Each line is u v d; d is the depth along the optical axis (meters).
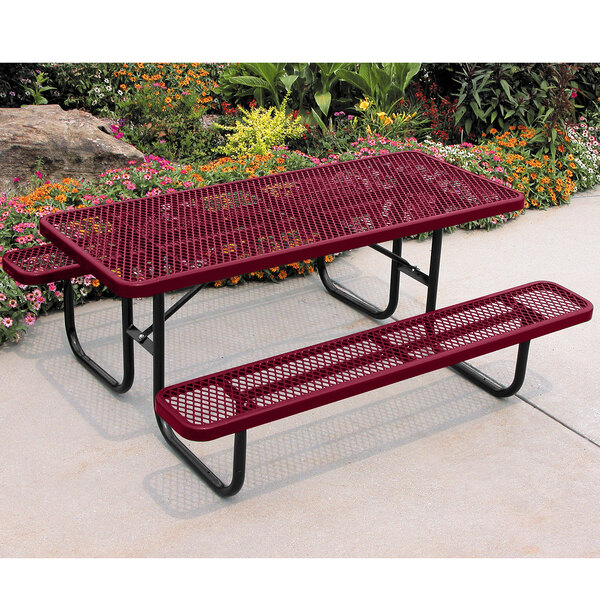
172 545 3.12
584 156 7.13
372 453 3.66
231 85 8.45
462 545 3.14
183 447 3.59
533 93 7.27
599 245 5.83
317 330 4.64
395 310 4.82
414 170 4.44
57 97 8.30
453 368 4.31
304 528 3.22
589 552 3.12
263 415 3.09
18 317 4.35
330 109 8.41
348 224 3.75
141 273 3.23
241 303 4.90
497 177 6.39
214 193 4.12
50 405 3.91
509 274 5.37
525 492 3.44
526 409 3.99
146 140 7.77
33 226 4.66
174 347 4.43
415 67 7.95
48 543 3.10
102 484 3.42
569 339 4.62
